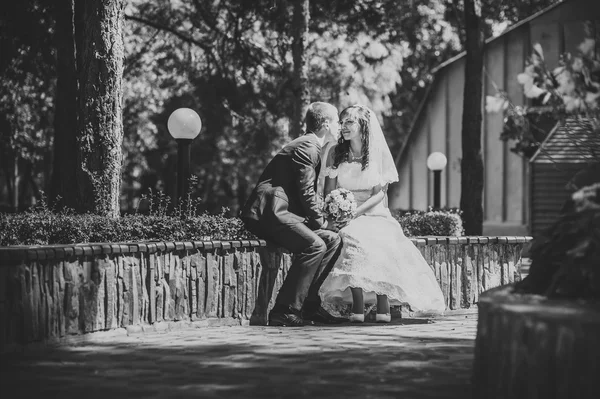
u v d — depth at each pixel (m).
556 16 23.59
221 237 10.13
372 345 7.96
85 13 10.80
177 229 9.88
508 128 6.90
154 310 8.71
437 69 25.20
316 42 21.20
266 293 9.66
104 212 10.75
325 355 7.35
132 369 6.64
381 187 10.05
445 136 25.22
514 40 24.00
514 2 27.64
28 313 7.40
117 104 10.89
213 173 34.84
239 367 6.75
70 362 6.92
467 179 17.38
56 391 5.80
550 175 21.14
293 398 5.62
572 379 4.46
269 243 9.68
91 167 10.77
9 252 7.18
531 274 5.74
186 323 9.01
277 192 9.43
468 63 17.44
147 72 25.58
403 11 21.58
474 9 17.38
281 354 7.39
